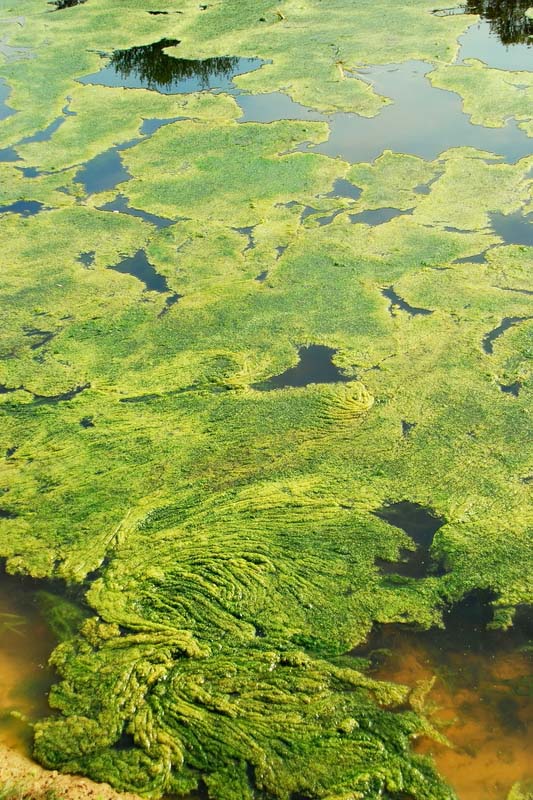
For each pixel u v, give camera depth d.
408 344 12.01
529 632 7.78
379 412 10.66
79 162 18.77
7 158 19.16
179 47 25.19
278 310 13.09
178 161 18.47
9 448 10.59
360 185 16.84
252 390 11.34
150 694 7.27
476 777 6.54
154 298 13.68
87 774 6.69
